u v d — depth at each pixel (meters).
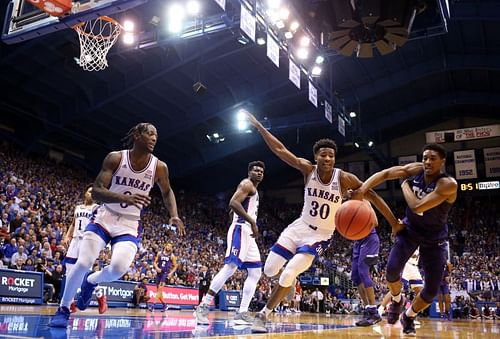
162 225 22.27
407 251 4.72
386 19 10.54
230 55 18.53
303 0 14.77
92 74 18.38
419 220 4.54
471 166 30.28
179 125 22.55
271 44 15.06
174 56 17.30
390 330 5.41
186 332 4.34
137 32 14.99
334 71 22.45
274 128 24.20
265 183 35.38
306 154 29.42
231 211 6.65
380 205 4.70
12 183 15.98
